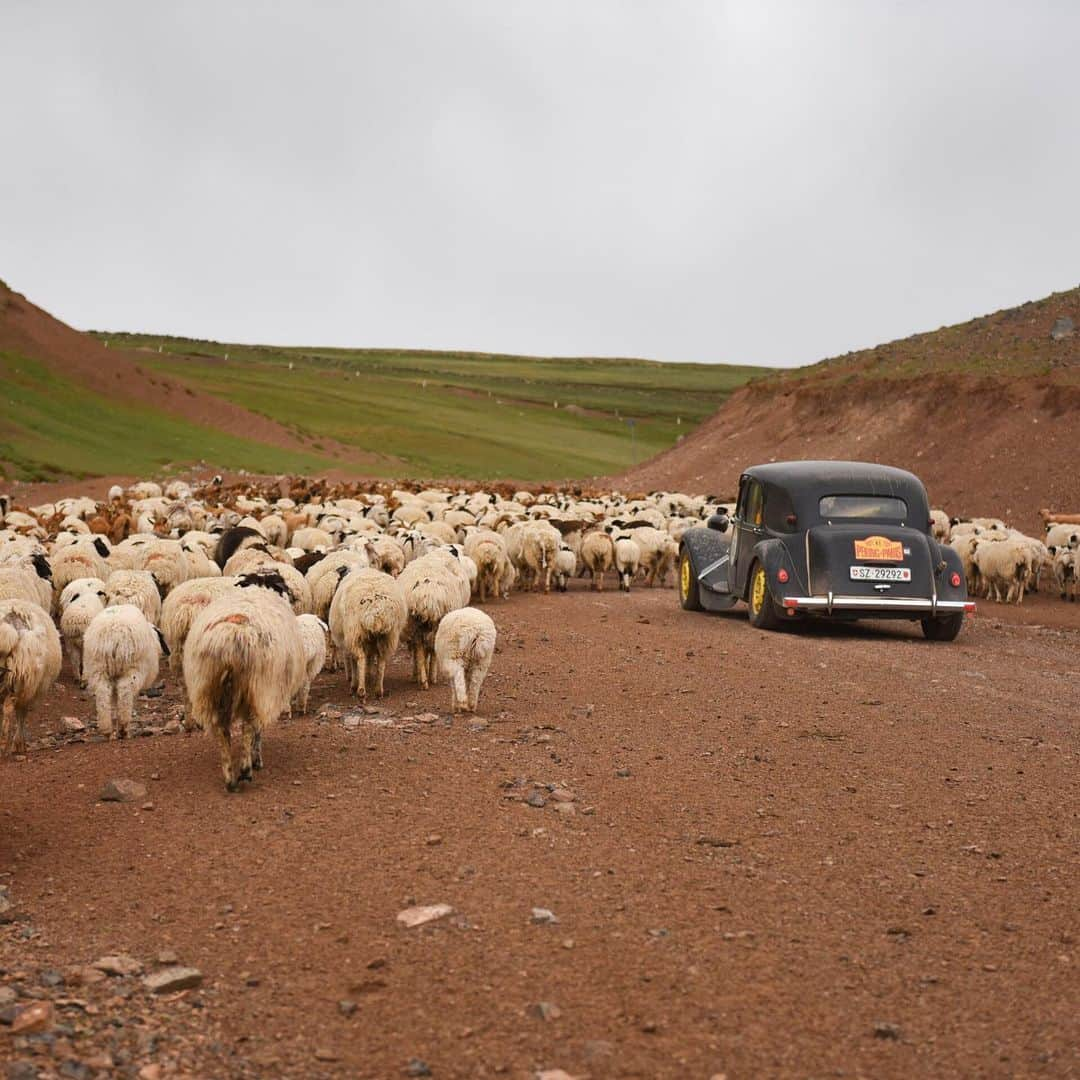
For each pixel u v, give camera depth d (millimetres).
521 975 5914
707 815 8531
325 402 115875
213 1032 5410
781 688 13508
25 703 10547
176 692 13641
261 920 6625
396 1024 5461
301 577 14938
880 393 62688
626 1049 5211
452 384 153625
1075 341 60094
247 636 8727
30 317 91750
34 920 6707
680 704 12508
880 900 6914
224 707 8906
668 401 153375
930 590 17859
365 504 38562
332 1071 5078
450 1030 5398
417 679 13531
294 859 7547
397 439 101000
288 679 9180
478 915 6652
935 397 58875
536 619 19141
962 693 13453
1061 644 18578
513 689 13234
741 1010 5547
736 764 9992
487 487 56875
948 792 9195
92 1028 5395
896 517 18531
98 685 11148
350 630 12266
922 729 11461
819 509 18375
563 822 8312
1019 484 49469
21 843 7988
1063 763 10164
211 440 84688
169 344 172625
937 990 5754
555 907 6773
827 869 7434
